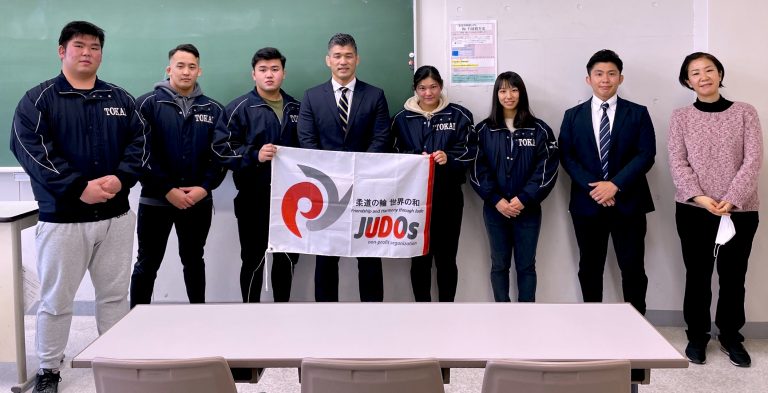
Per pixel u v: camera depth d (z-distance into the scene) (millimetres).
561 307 1892
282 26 3422
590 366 1302
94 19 3465
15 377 2887
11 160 3553
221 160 3094
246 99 3203
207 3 3432
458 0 3342
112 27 3465
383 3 3371
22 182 3584
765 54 3125
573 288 3479
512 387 1342
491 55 3359
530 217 3223
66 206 2533
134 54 3477
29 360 3059
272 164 3004
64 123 2518
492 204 3195
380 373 1341
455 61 3371
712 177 2848
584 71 3342
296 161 3014
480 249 3486
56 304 2605
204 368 1373
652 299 3449
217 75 3471
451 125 3160
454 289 3307
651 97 3334
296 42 3428
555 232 3455
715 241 2896
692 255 2961
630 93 3346
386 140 3135
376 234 3066
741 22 3121
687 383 2703
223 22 3439
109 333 1708
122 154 2688
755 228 2912
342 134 3098
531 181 3137
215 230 3570
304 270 3555
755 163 2779
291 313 1867
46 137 2484
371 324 1761
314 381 1378
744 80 3150
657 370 2840
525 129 3156
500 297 3311
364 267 3213
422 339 1637
